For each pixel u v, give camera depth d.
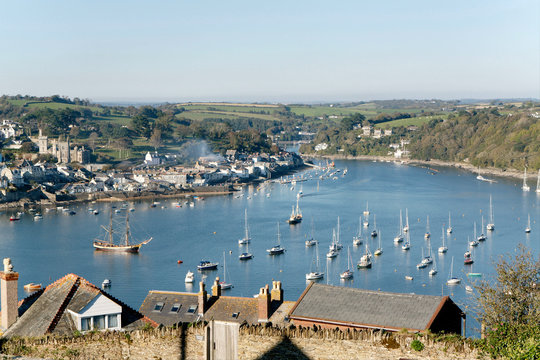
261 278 177.62
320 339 40.44
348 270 178.12
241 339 41.66
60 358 42.44
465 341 39.62
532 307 50.47
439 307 51.97
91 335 43.31
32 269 195.00
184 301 74.88
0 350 43.00
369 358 39.50
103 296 49.12
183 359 42.09
